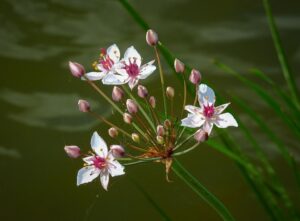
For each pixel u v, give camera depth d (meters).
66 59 1.04
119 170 0.53
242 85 0.96
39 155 0.92
